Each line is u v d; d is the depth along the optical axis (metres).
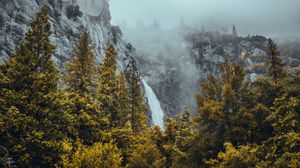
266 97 27.38
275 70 28.84
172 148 33.88
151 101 100.06
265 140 25.58
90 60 33.66
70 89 31.05
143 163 30.36
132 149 32.41
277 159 21.80
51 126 23.84
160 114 104.50
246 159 21.98
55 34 55.34
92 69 33.75
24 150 22.02
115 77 35.69
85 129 28.44
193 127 27.89
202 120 27.33
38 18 27.44
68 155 21.38
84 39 34.62
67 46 56.03
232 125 26.23
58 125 24.25
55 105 24.86
